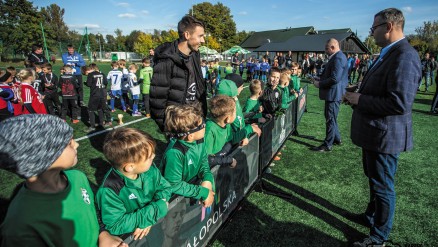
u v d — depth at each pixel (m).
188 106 1.83
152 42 50.81
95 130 6.23
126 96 8.56
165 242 1.52
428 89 13.87
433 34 48.72
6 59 36.47
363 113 2.30
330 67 4.49
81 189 1.19
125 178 1.38
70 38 64.12
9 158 0.87
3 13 36.19
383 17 2.16
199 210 1.87
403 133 2.13
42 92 6.91
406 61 1.99
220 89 2.74
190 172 1.84
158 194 1.54
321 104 9.76
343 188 3.56
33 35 38.31
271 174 3.96
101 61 47.28
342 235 2.64
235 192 2.54
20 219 0.90
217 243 2.51
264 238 2.59
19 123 0.90
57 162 0.98
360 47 34.03
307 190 3.51
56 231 0.98
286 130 4.77
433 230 2.72
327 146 4.89
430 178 3.90
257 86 3.86
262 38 56.97
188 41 2.22
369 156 2.32
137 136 1.32
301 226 2.77
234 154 2.35
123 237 1.23
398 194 3.44
